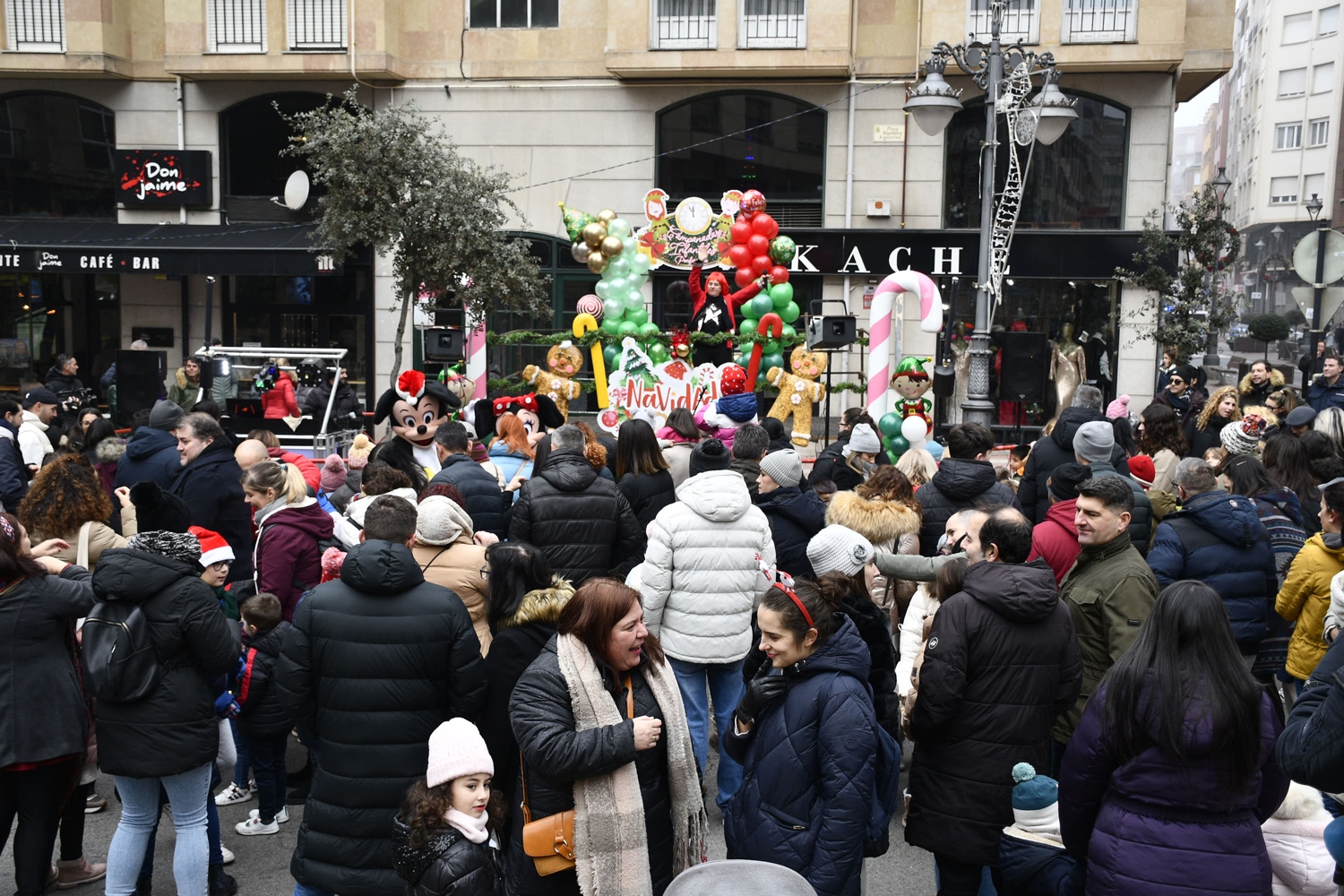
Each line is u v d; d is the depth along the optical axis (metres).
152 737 4.24
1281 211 63.34
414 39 19.41
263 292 20.20
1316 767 2.69
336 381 13.70
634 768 3.58
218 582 5.04
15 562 4.28
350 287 20.09
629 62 18.48
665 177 19.28
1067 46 17.73
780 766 3.55
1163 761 3.06
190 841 4.44
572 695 3.53
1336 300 14.06
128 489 6.81
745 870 2.93
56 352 20.45
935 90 11.46
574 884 3.64
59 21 19.36
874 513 5.70
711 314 13.17
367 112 17.38
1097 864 3.15
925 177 18.67
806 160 19.00
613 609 3.55
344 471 7.95
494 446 7.75
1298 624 5.40
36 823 4.40
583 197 19.41
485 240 15.32
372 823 4.05
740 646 5.34
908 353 18.64
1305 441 7.66
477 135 19.48
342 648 4.05
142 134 19.92
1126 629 4.46
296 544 5.70
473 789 3.36
